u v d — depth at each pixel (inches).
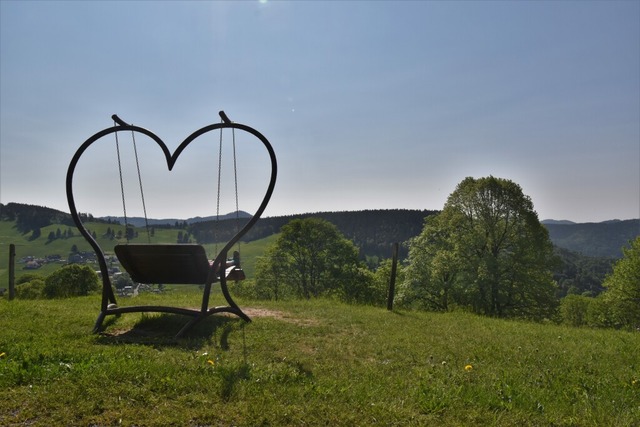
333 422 144.5
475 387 183.3
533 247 1125.7
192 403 152.6
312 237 1375.5
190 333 267.0
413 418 150.3
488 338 306.3
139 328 281.6
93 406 145.9
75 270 1242.6
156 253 276.2
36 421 137.9
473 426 148.0
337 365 213.0
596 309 1409.9
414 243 1328.7
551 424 154.1
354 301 556.4
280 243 1395.2
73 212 284.7
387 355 240.5
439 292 1250.0
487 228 1189.1
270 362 212.1
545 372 221.5
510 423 151.5
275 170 293.0
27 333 248.5
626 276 1202.0
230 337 259.0
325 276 1362.0
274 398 158.2
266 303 437.1
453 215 1252.5
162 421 139.6
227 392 160.7
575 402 179.5
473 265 1157.7
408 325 340.8
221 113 283.4
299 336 273.0
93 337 245.9
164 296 499.8
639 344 319.0
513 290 1117.1
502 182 1190.9
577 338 339.6
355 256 1402.6
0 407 144.5
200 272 285.3
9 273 461.1
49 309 335.0
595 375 223.9
